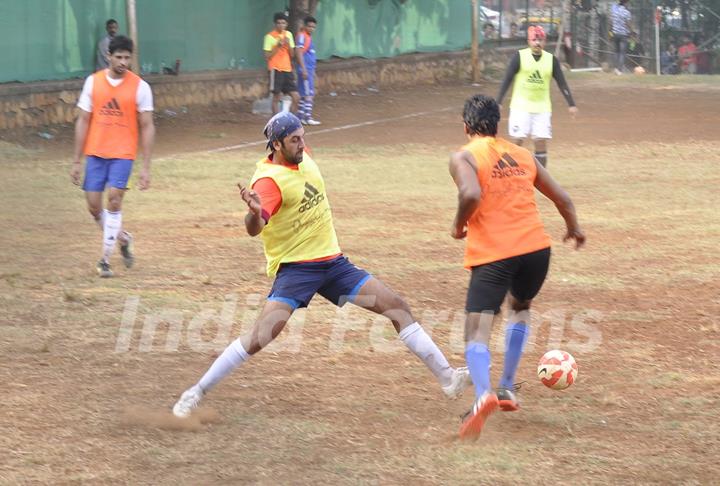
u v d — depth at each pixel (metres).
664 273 26.84
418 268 27.55
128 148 26.11
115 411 17.00
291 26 73.81
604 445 15.63
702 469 14.70
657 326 22.22
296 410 17.17
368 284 16.89
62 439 15.73
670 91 81.75
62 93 57.84
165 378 18.81
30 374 18.84
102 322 22.28
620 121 63.59
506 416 16.91
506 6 100.62
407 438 15.92
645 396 17.86
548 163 47.00
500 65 96.31
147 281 26.03
